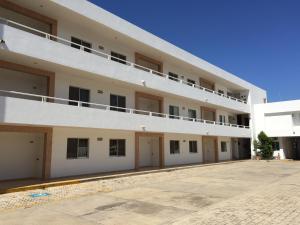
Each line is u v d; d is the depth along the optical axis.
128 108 22.92
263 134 38.56
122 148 22.34
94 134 20.09
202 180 17.94
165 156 26.69
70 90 18.72
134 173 20.03
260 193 13.00
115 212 9.86
